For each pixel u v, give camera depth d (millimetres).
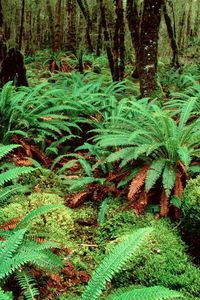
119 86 9148
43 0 21969
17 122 5914
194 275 3244
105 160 4672
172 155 4312
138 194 4422
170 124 4684
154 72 8047
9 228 3588
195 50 18781
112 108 6891
